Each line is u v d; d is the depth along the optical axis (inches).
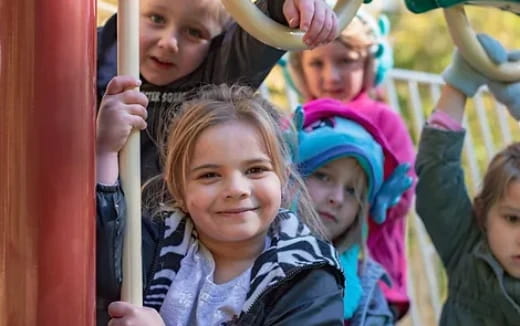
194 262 79.7
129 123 69.2
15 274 60.3
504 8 95.7
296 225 80.7
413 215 182.4
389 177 122.9
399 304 130.5
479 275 114.7
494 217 114.3
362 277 118.1
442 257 119.0
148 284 79.2
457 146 115.7
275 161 80.4
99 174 68.5
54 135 60.7
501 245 113.4
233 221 77.6
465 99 115.2
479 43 99.6
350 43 142.9
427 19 265.6
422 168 116.6
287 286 76.1
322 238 92.4
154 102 101.6
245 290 77.3
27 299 60.2
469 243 117.4
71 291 60.9
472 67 112.3
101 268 69.1
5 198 60.6
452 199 116.2
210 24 100.9
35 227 60.3
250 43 97.0
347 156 114.7
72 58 61.1
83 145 61.4
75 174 61.1
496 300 113.1
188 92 100.9
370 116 147.0
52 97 60.6
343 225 116.9
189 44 100.7
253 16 72.7
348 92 145.2
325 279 76.8
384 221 130.9
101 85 100.9
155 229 82.4
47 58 60.6
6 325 60.4
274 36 73.4
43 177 60.5
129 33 69.2
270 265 76.4
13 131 60.5
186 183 80.3
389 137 147.3
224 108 80.6
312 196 115.1
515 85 108.0
